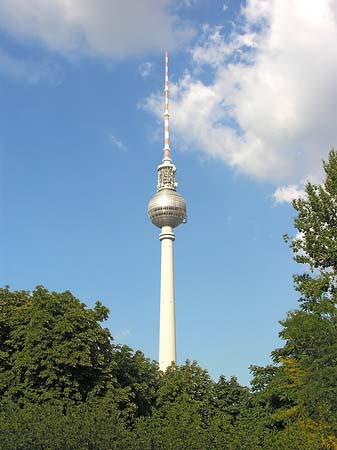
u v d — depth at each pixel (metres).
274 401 53.03
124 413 45.72
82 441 25.34
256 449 30.23
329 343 37.72
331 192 43.50
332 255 41.56
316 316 39.91
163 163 155.25
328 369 36.06
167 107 162.75
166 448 27.56
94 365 47.03
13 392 43.81
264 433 35.44
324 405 35.97
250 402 60.66
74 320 46.97
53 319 46.78
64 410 41.31
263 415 53.19
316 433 34.41
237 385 75.44
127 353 56.88
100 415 28.50
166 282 143.75
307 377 38.19
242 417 59.09
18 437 24.78
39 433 25.06
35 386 44.84
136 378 58.06
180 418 37.75
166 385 63.62
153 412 54.72
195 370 71.06
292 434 33.34
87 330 47.75
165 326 138.62
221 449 29.23
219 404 69.88
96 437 25.86
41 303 48.06
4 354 46.06
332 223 43.28
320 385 36.56
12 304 53.12
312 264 43.28
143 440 27.52
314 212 43.56
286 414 40.31
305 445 31.69
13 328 48.31
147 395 59.72
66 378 44.38
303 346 41.06
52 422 26.42
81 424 26.50
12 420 26.80
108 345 50.41
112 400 44.72
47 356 44.56
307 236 42.94
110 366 48.72
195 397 67.06
